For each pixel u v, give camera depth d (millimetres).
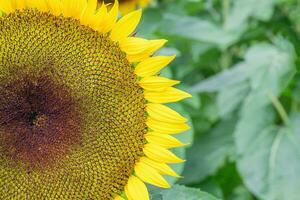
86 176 792
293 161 1072
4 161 787
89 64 784
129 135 790
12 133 787
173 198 798
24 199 791
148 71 784
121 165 792
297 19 1262
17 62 783
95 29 784
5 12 779
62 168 790
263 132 1090
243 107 1101
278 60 1092
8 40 781
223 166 1176
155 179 790
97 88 787
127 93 787
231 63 1320
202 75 1317
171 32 1140
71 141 789
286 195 1060
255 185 1071
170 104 928
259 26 1242
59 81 786
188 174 1137
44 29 781
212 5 1360
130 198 789
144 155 796
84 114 788
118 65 785
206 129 1246
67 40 783
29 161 788
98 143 790
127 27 780
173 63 1275
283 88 1077
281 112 1091
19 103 787
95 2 777
